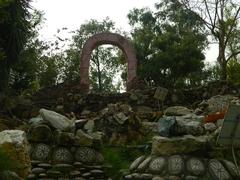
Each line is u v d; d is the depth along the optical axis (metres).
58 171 9.49
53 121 10.09
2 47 18.00
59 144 9.86
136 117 12.72
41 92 18.31
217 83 17.98
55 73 28.62
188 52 29.72
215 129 10.98
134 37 31.70
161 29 32.69
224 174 8.50
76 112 17.56
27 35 18.88
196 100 17.81
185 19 31.09
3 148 6.69
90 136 10.23
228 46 28.06
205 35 30.47
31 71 22.89
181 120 9.52
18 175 6.62
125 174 9.13
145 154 10.45
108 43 21.47
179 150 8.74
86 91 19.81
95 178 9.71
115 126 12.51
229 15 26.75
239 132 8.02
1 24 17.89
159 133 9.20
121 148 11.34
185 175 8.40
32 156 9.65
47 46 29.03
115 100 17.86
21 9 18.28
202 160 8.66
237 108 7.84
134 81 20.11
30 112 16.03
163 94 17.20
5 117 14.37
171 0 28.06
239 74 26.20
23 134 7.14
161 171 8.53
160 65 29.72
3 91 17.97
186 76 30.31
